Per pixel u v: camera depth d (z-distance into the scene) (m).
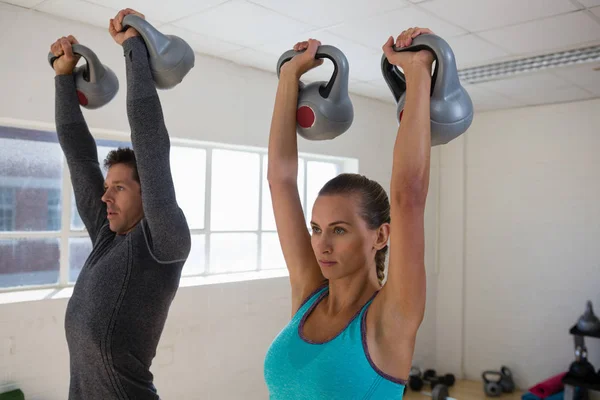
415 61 1.00
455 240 5.52
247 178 4.24
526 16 2.95
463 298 5.48
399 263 0.93
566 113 4.93
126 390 1.30
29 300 2.84
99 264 1.36
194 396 3.56
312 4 2.82
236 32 3.26
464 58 3.71
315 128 1.24
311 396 0.95
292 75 1.25
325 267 1.03
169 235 1.32
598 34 3.22
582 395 4.52
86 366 1.31
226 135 3.81
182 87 3.55
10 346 2.76
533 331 5.04
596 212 4.73
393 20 3.05
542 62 3.78
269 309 4.04
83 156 1.57
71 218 3.27
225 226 4.09
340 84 1.22
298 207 1.25
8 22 2.81
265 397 4.00
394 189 0.93
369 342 0.95
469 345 5.45
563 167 4.93
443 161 5.64
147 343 1.35
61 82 1.55
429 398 4.86
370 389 0.93
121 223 1.45
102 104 1.58
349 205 1.03
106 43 3.20
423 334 5.45
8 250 3.03
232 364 3.79
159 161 1.29
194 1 2.79
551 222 4.98
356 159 4.94
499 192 5.30
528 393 4.61
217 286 3.70
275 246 4.46
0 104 2.79
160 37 1.29
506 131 5.27
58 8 2.88
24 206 3.09
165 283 1.36
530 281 5.08
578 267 4.80
